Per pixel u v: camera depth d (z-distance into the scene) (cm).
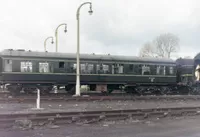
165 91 3528
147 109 1678
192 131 1269
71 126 1295
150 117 1586
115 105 2169
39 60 2934
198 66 3481
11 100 2206
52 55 3017
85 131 1205
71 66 3077
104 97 2544
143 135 1155
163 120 1538
